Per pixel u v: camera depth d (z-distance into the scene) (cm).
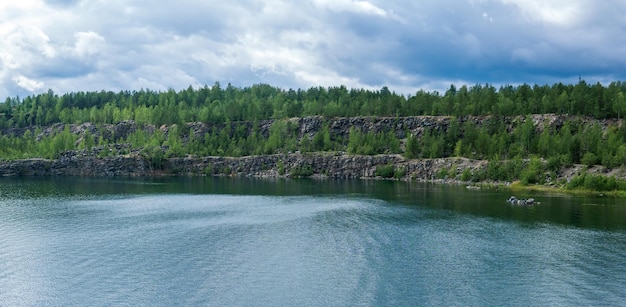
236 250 8975
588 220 11994
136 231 10556
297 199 16775
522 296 6706
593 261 8300
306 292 6831
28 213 13000
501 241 9712
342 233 10444
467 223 11581
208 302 6475
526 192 18788
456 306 6359
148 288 6944
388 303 6450
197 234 10294
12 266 7894
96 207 14325
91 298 6581
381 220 12056
